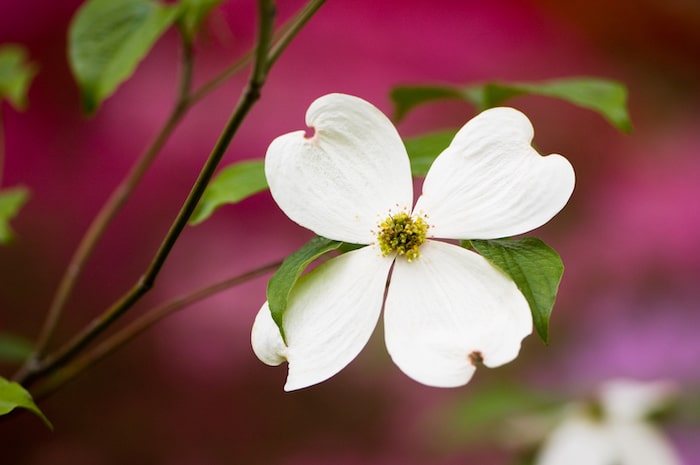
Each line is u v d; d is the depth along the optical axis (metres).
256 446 1.26
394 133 0.56
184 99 0.71
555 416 0.88
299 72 1.21
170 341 1.24
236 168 0.63
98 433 1.24
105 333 1.24
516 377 1.26
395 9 1.23
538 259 0.55
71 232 1.22
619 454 0.84
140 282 0.62
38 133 1.21
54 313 0.68
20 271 1.22
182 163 1.20
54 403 1.23
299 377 0.55
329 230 0.56
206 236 1.20
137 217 1.21
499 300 0.55
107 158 1.21
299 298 0.55
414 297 0.55
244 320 1.22
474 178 0.56
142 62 1.20
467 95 0.71
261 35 0.58
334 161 0.56
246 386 1.26
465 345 0.54
